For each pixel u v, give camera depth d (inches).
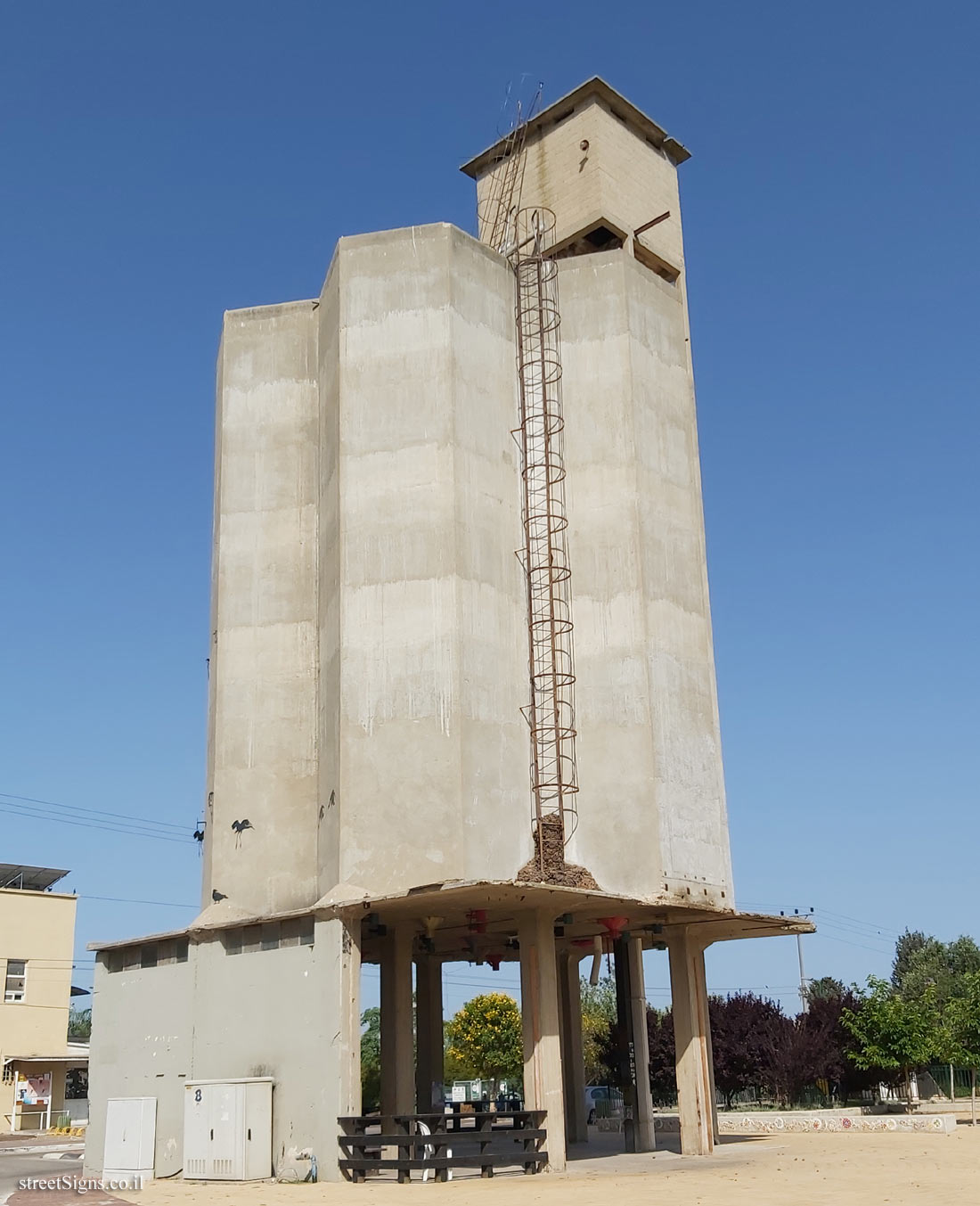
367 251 1255.5
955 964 4227.4
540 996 1040.2
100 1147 1127.6
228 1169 975.6
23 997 2340.1
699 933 1242.0
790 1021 2188.7
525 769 1167.6
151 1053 1104.2
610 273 1339.8
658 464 1311.5
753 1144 1258.0
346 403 1218.6
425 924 1144.8
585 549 1262.3
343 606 1162.0
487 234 1552.7
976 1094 2437.3
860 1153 1109.7
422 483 1179.3
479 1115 988.6
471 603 1159.6
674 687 1242.6
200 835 1333.7
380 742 1115.3
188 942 1103.6
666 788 1194.0
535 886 961.5
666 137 1563.7
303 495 1307.8
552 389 1307.8
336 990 969.5
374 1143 925.2
